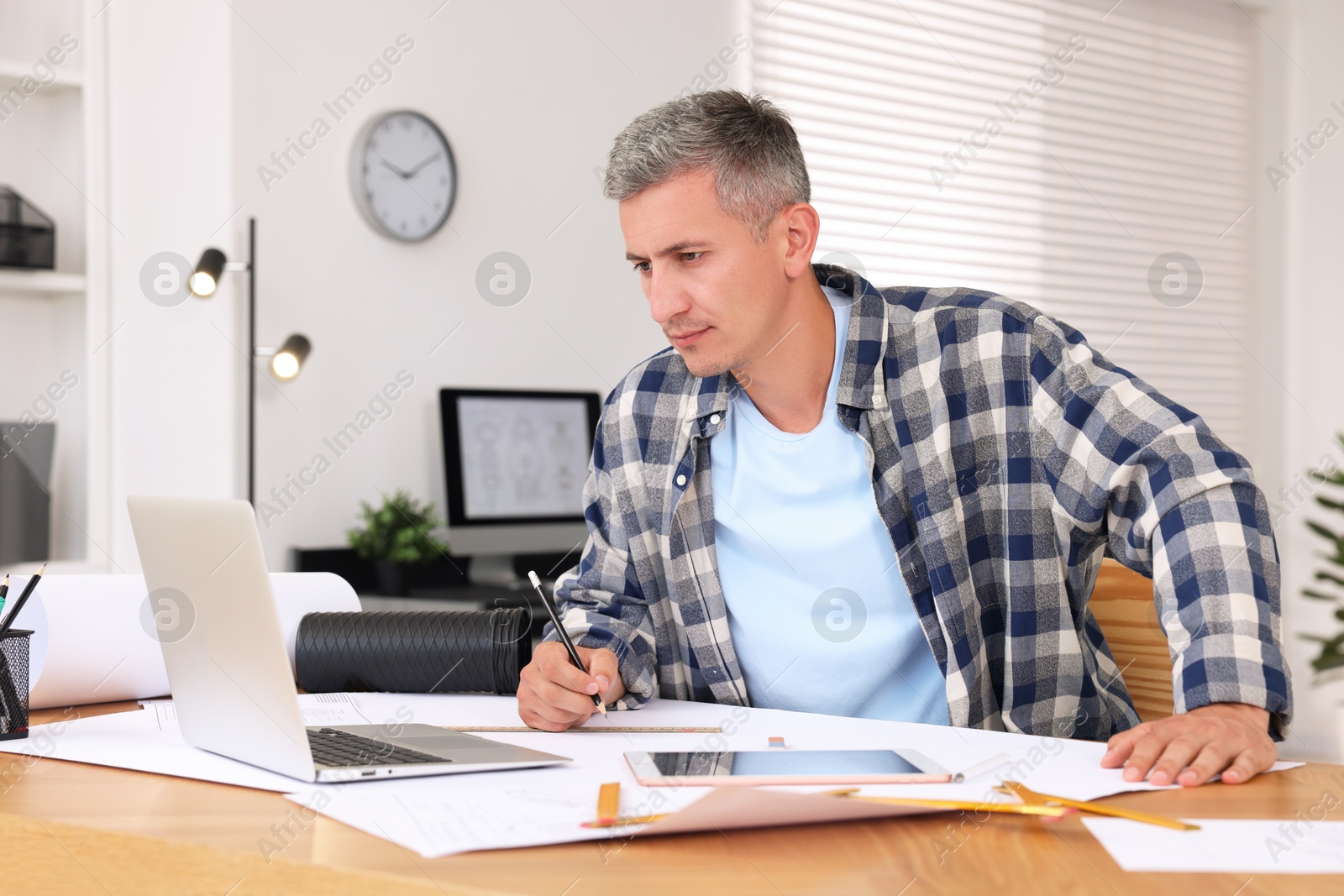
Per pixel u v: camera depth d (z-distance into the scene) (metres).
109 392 2.60
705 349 1.17
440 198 2.90
